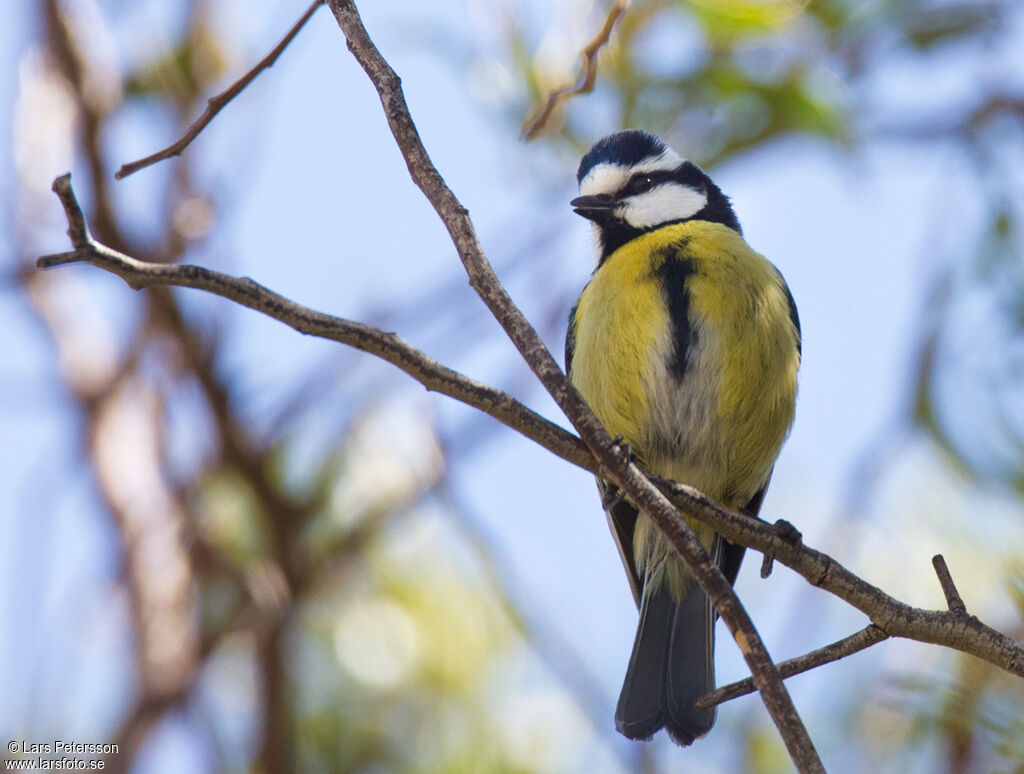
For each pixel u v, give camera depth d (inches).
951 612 184.9
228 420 277.7
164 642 262.2
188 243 293.6
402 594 287.4
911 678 220.5
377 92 189.5
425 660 282.2
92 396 282.5
